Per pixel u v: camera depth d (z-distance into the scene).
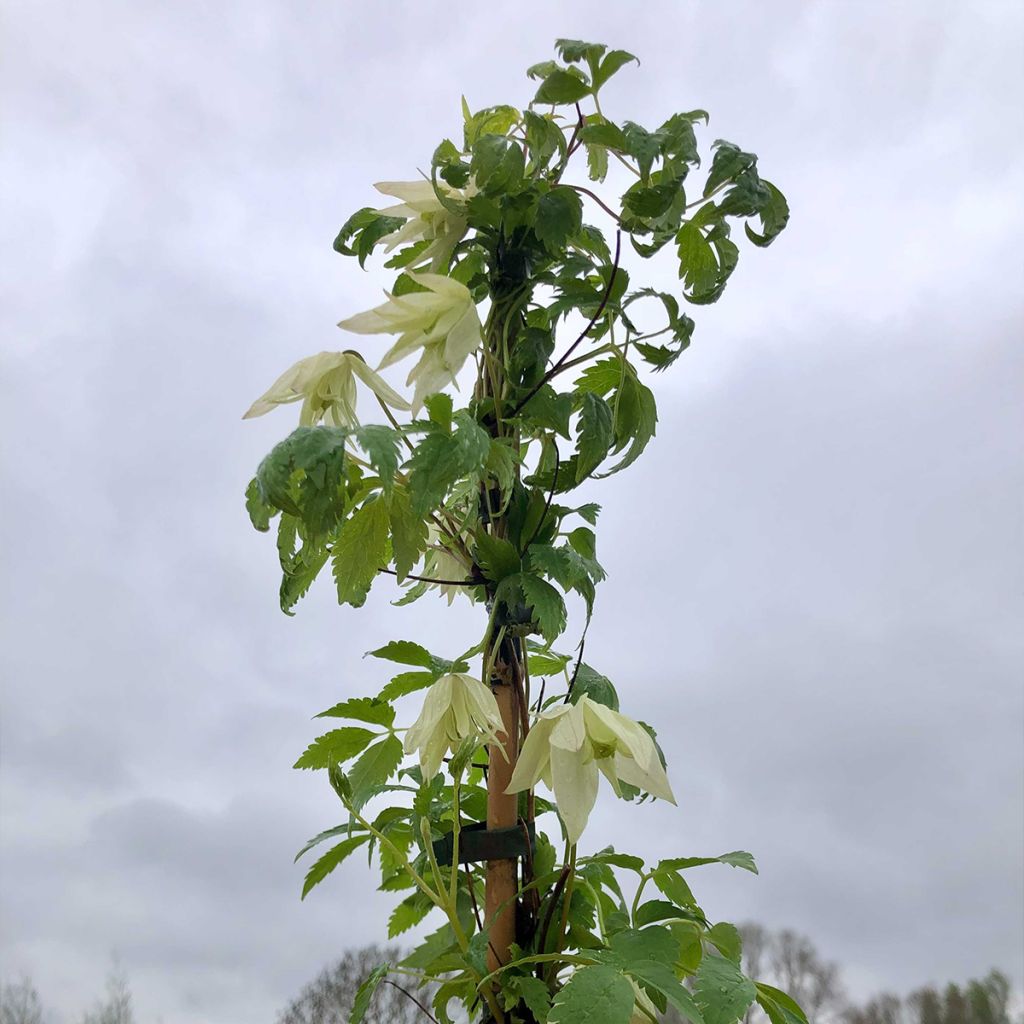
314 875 1.11
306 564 1.09
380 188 1.19
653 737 1.19
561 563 1.06
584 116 1.22
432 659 1.17
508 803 1.09
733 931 1.15
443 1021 1.10
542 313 1.29
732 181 1.13
